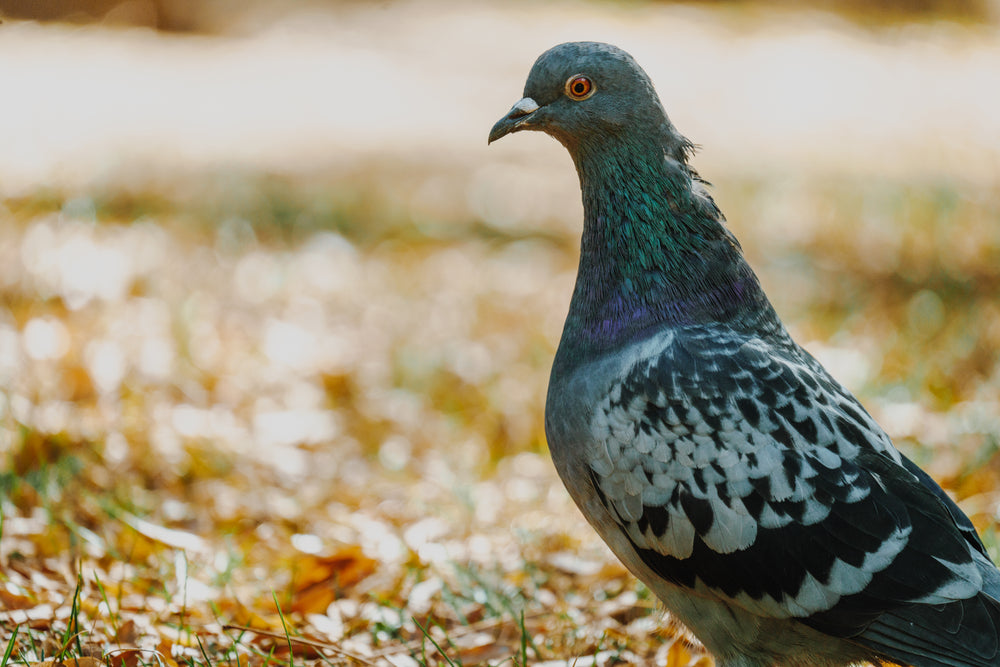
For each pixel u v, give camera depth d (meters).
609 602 7.46
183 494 9.30
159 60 34.25
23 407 9.37
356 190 20.03
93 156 20.52
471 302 14.88
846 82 35.78
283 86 31.81
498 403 11.60
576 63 5.76
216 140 24.05
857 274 15.62
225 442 10.13
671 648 6.62
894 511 5.13
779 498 5.15
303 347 12.76
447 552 8.23
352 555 7.84
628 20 44.62
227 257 15.35
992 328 13.00
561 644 6.93
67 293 12.80
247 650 6.61
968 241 16.94
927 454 9.55
